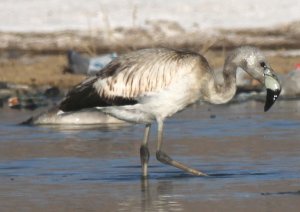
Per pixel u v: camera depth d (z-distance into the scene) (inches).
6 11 1722.4
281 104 900.6
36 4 1774.1
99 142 666.8
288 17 1654.8
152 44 1456.7
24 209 451.8
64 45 1470.2
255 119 788.0
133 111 546.6
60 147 644.1
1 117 825.5
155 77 539.2
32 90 988.6
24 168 566.3
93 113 772.6
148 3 1760.6
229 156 598.9
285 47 1416.1
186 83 538.3
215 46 1438.2
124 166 570.9
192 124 764.6
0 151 628.7
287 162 572.4
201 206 450.9
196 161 582.2
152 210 444.8
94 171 554.9
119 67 547.2
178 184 513.0
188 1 1768.0
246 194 478.6
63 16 1680.6
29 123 775.7
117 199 472.7
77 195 484.7
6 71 1109.1
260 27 1583.4
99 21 1630.2
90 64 1048.2
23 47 1460.4
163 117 545.0
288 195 474.0
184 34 1523.1
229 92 548.4
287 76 953.5
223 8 1723.7
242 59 550.3
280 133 698.8
